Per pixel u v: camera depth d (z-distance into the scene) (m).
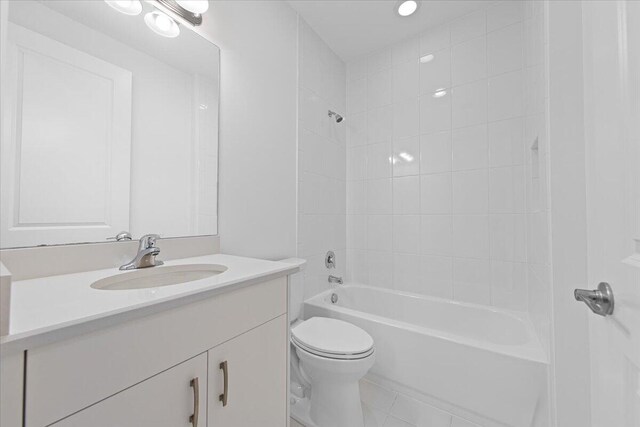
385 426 1.29
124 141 0.97
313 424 1.28
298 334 1.35
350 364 1.16
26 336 0.39
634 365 0.52
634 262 0.51
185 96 1.17
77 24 0.87
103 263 0.89
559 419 0.88
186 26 1.19
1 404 0.38
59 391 0.44
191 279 1.01
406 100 2.13
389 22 1.94
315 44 2.04
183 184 1.16
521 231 1.67
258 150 1.53
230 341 0.74
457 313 1.83
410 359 1.42
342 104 2.39
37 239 0.77
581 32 0.80
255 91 1.51
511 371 1.15
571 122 0.84
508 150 1.72
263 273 0.83
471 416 1.27
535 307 1.47
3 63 0.63
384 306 2.13
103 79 0.93
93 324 0.46
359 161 2.38
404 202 2.14
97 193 0.90
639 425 0.51
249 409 0.80
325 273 2.12
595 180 0.69
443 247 1.96
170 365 0.60
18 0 0.75
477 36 1.82
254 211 1.50
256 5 1.52
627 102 0.53
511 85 1.70
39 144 0.78
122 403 0.52
